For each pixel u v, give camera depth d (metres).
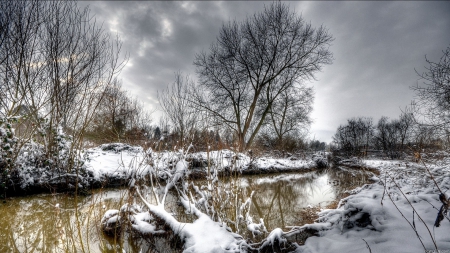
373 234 3.13
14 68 5.86
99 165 8.03
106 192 6.82
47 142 6.68
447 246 2.41
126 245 3.67
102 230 4.05
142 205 4.86
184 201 4.42
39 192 6.27
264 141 21.61
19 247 3.63
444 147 6.98
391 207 3.54
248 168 12.14
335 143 27.75
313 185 10.05
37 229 4.22
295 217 5.47
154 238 3.84
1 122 5.62
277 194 8.14
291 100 20.94
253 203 6.73
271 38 17.66
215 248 3.09
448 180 4.36
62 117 6.81
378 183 5.79
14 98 5.86
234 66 18.25
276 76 18.27
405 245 2.60
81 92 6.83
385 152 22.30
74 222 4.53
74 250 3.49
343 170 16.30
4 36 5.53
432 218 3.10
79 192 6.52
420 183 4.78
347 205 3.91
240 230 4.21
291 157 18.28
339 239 3.32
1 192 5.68
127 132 12.54
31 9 5.89
